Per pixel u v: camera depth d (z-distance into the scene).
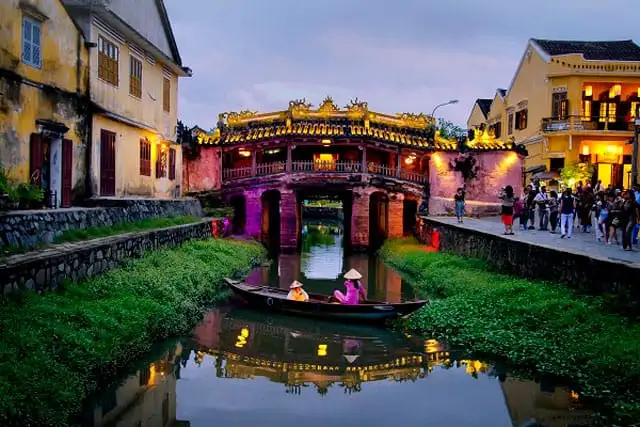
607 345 10.65
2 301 9.45
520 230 23.80
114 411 9.88
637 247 16.56
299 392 10.98
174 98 28.73
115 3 20.70
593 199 22.22
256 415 9.84
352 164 33.62
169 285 15.27
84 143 18.81
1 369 7.71
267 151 36.25
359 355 13.30
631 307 11.57
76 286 12.02
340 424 9.50
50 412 7.82
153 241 18.33
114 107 21.00
